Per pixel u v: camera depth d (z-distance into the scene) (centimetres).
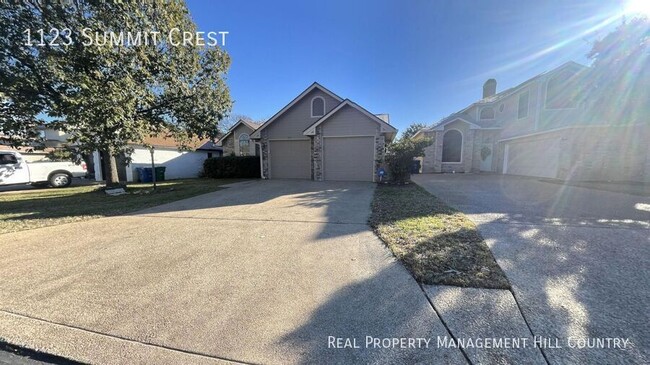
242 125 2059
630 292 235
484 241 367
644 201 656
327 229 450
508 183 1077
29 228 493
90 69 834
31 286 272
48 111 821
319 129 1238
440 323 199
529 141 1432
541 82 1377
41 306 235
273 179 1402
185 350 180
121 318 216
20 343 190
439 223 456
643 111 1002
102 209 660
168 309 227
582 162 1164
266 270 299
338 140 1227
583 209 569
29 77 780
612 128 1104
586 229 421
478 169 1728
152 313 222
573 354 166
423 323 200
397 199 707
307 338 188
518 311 211
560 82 1348
